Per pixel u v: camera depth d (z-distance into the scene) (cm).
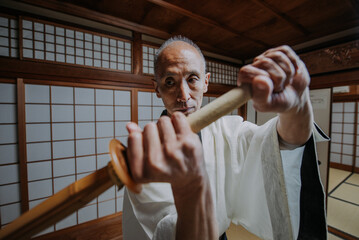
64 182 249
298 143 58
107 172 36
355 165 573
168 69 81
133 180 32
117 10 241
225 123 102
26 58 212
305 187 62
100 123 274
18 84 212
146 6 230
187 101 82
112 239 270
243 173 85
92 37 256
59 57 234
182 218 40
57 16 229
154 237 61
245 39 327
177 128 34
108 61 271
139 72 294
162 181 33
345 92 572
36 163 230
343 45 279
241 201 88
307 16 249
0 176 211
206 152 91
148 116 315
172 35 310
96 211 274
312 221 62
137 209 86
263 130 76
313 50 317
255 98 40
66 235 250
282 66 41
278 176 63
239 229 277
